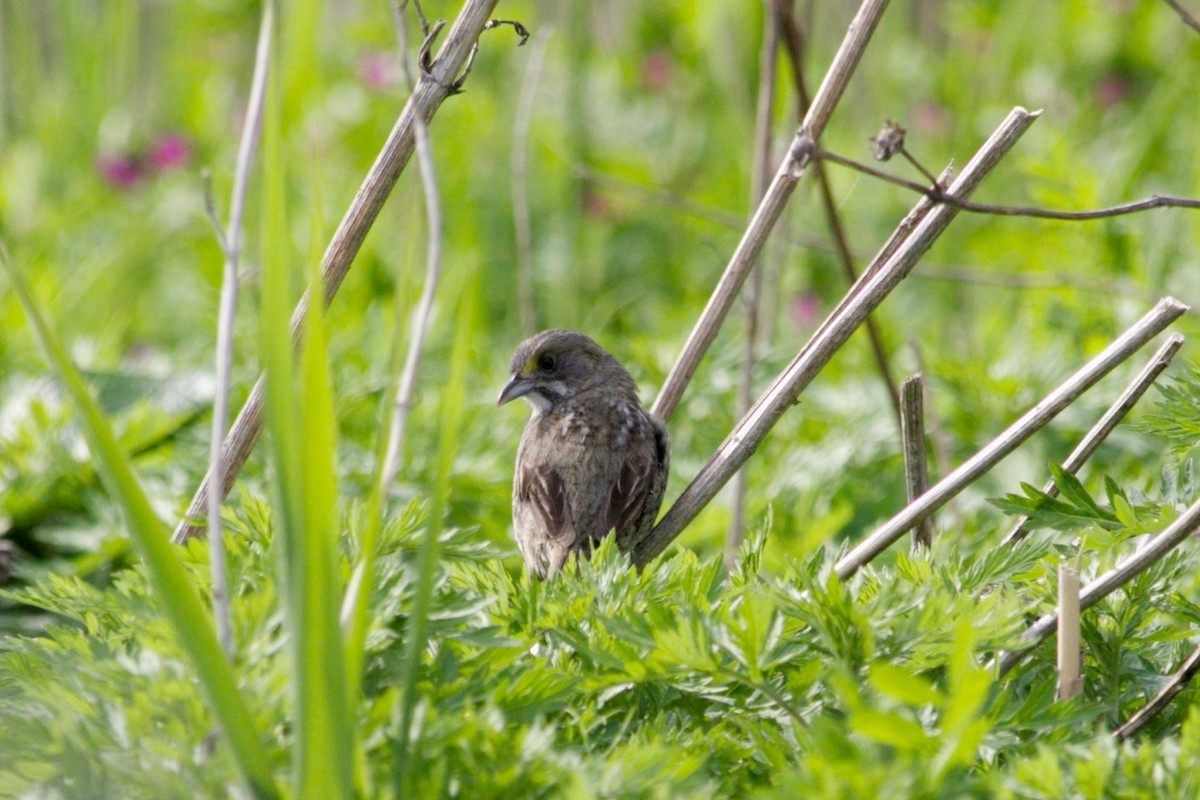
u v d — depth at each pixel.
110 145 19.94
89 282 16.72
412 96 5.09
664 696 6.08
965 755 4.50
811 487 11.24
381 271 16.80
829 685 5.70
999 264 16.17
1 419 12.91
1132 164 15.27
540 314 17.16
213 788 4.79
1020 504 6.71
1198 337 12.78
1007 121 7.26
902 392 7.62
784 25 10.36
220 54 21.66
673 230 17.98
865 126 18.03
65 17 19.95
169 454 12.35
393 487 11.30
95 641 5.61
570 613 6.32
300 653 4.39
